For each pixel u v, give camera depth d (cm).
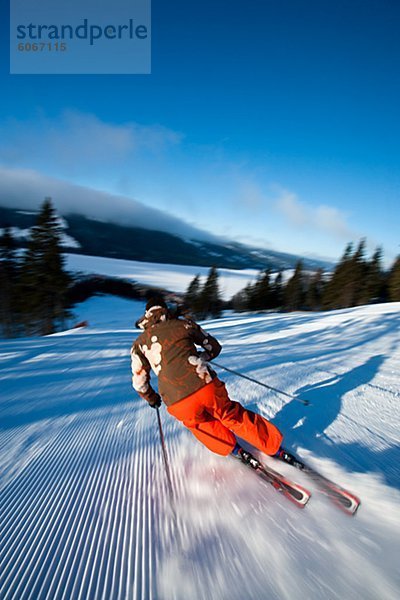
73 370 510
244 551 134
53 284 3119
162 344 195
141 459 218
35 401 357
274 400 311
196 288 5931
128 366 527
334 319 1069
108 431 267
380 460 197
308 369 422
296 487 168
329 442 221
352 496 160
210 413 193
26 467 216
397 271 4306
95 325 3322
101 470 207
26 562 138
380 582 114
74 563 136
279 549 134
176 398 184
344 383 352
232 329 1117
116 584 124
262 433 181
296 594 112
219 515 158
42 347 778
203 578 123
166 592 118
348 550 131
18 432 273
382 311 1191
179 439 243
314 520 150
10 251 3203
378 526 143
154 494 179
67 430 273
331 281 4869
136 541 146
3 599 121
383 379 363
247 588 116
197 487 182
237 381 382
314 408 284
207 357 215
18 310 3128
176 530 150
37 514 169
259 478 186
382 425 246
